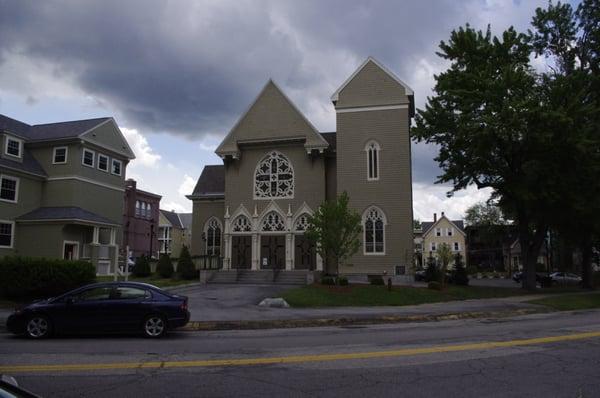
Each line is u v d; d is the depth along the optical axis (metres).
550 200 30.75
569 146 29.59
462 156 33.28
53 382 8.13
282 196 37.47
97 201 38.50
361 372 8.77
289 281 32.81
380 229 35.00
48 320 13.77
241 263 37.84
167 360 9.99
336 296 24.61
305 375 8.55
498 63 32.56
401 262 34.25
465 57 33.12
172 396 7.29
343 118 36.44
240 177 38.38
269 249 37.31
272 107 38.31
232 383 8.02
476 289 31.72
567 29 36.88
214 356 10.45
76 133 36.84
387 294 25.78
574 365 9.40
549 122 28.42
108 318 13.82
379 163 35.47
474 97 30.83
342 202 26.61
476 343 12.07
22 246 34.53
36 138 37.12
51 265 21.80
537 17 37.34
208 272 33.41
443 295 27.58
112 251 39.03
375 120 35.91
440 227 103.62
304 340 12.97
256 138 38.03
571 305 25.30
